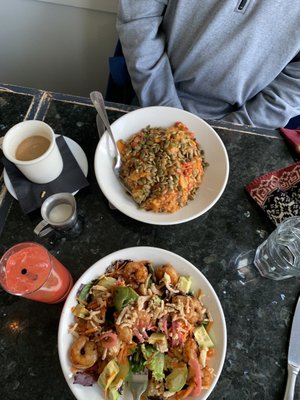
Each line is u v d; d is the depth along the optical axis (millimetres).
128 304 610
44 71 1599
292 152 869
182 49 1056
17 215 754
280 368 650
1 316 661
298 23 926
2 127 850
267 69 1039
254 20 917
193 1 929
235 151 861
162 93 1078
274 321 689
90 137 849
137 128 828
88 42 1400
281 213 766
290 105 1086
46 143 747
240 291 711
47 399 604
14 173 772
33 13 1290
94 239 743
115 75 1111
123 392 582
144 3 961
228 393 626
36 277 589
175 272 655
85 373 573
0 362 625
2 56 1539
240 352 659
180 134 792
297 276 714
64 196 734
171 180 737
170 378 581
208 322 634
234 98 1105
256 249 755
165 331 610
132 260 661
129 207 736
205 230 767
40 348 639
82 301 624
